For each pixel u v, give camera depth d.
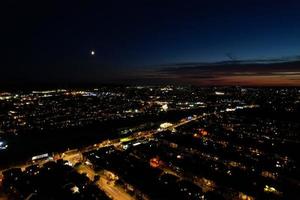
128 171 139.75
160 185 123.06
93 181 130.25
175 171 142.75
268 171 141.88
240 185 124.25
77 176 132.62
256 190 119.56
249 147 189.88
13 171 140.38
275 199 112.62
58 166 144.88
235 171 139.38
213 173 137.00
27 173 137.50
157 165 151.00
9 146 194.25
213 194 114.00
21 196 116.12
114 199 114.62
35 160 164.88
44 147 193.38
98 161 155.75
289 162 156.00
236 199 114.88
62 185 122.69
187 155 166.38
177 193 115.44
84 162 157.25
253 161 156.88
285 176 135.88
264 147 189.75
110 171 142.00
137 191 119.69
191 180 132.12
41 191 118.81
